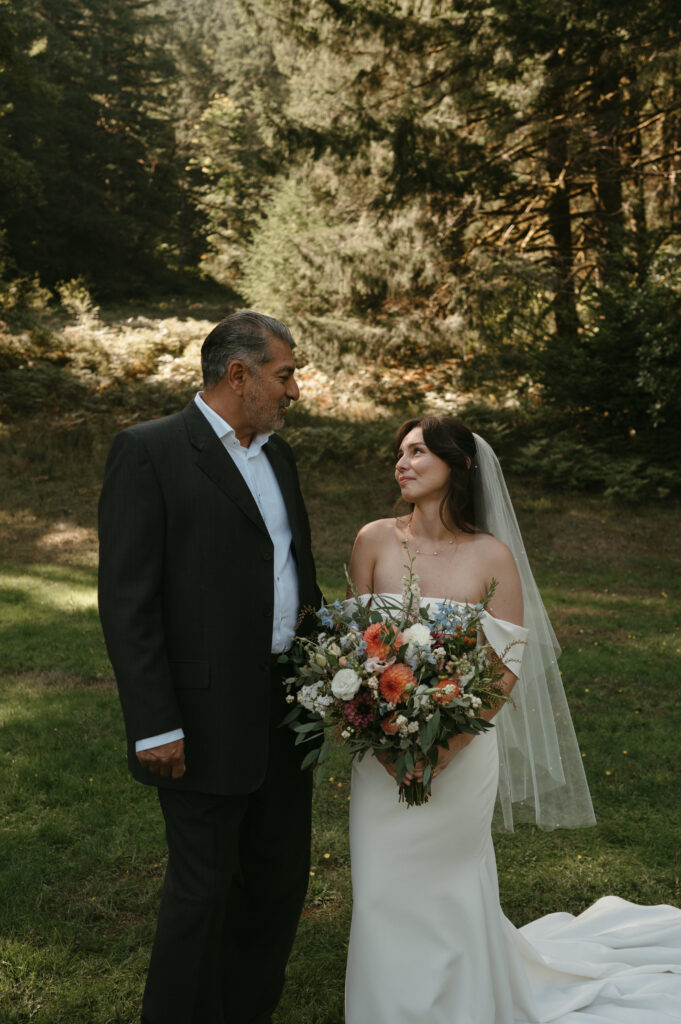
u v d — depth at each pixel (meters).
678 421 11.40
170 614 2.40
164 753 2.29
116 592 2.32
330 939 3.14
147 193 33.53
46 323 19.31
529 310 14.02
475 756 2.54
